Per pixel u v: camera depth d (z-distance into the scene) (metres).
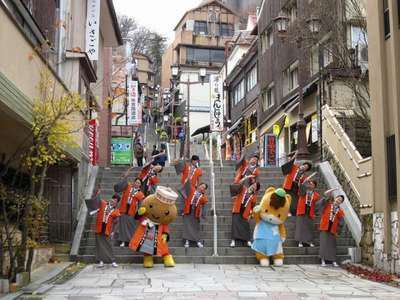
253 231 13.75
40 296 8.71
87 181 16.66
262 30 30.28
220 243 13.89
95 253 12.77
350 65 18.84
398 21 11.70
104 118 26.27
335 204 12.91
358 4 18.84
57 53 14.16
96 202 12.55
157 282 10.25
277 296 8.83
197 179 14.11
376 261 12.22
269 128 28.77
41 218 10.81
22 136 11.48
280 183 16.95
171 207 12.23
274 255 12.74
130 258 12.91
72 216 14.31
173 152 34.88
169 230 14.27
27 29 11.14
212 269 12.06
